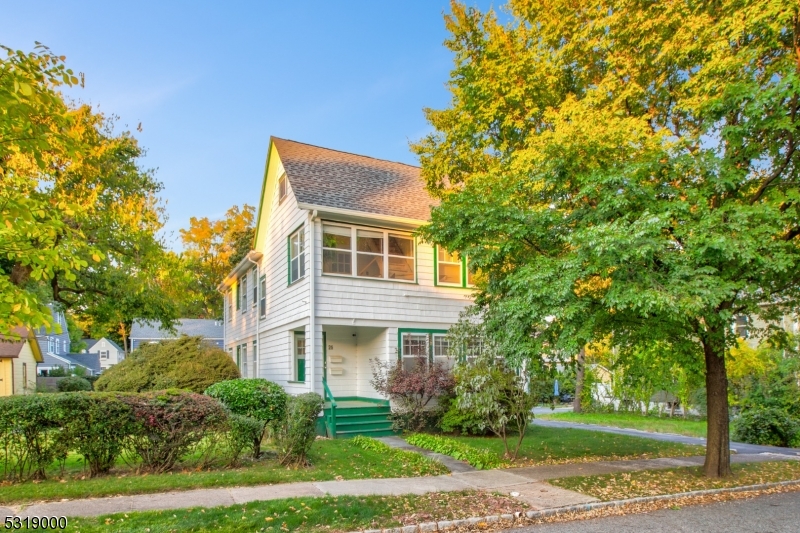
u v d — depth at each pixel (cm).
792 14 730
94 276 1661
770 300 887
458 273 1641
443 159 1440
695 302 668
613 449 1225
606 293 782
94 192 1486
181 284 1834
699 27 842
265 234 1933
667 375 1261
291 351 1555
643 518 687
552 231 909
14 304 473
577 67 1141
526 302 809
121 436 811
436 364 1430
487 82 1191
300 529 587
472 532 621
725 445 926
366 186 1633
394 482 824
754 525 656
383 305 1488
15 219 493
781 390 1512
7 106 431
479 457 1005
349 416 1355
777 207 771
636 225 707
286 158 1619
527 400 1081
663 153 823
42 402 763
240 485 772
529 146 1072
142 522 580
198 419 855
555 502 728
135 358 1541
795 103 774
